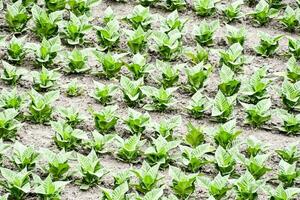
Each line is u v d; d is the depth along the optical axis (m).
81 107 6.66
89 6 7.81
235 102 6.74
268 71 7.24
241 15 7.90
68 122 6.32
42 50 6.99
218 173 5.90
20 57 7.09
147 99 6.82
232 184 5.64
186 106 6.75
